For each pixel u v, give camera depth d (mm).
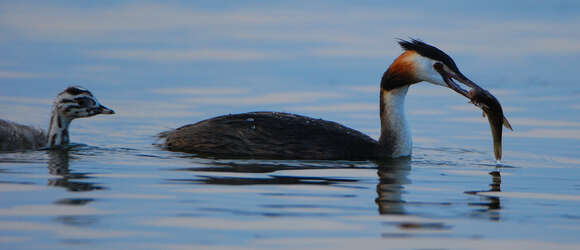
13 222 10297
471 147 17797
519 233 10359
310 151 15758
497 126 14969
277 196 12086
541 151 17234
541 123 20672
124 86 25156
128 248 9352
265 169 14336
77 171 13781
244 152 15984
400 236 10078
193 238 9805
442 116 21906
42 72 26688
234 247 9500
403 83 16078
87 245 9430
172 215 10812
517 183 13703
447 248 9641
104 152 16016
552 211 11586
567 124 20484
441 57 15773
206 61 30406
